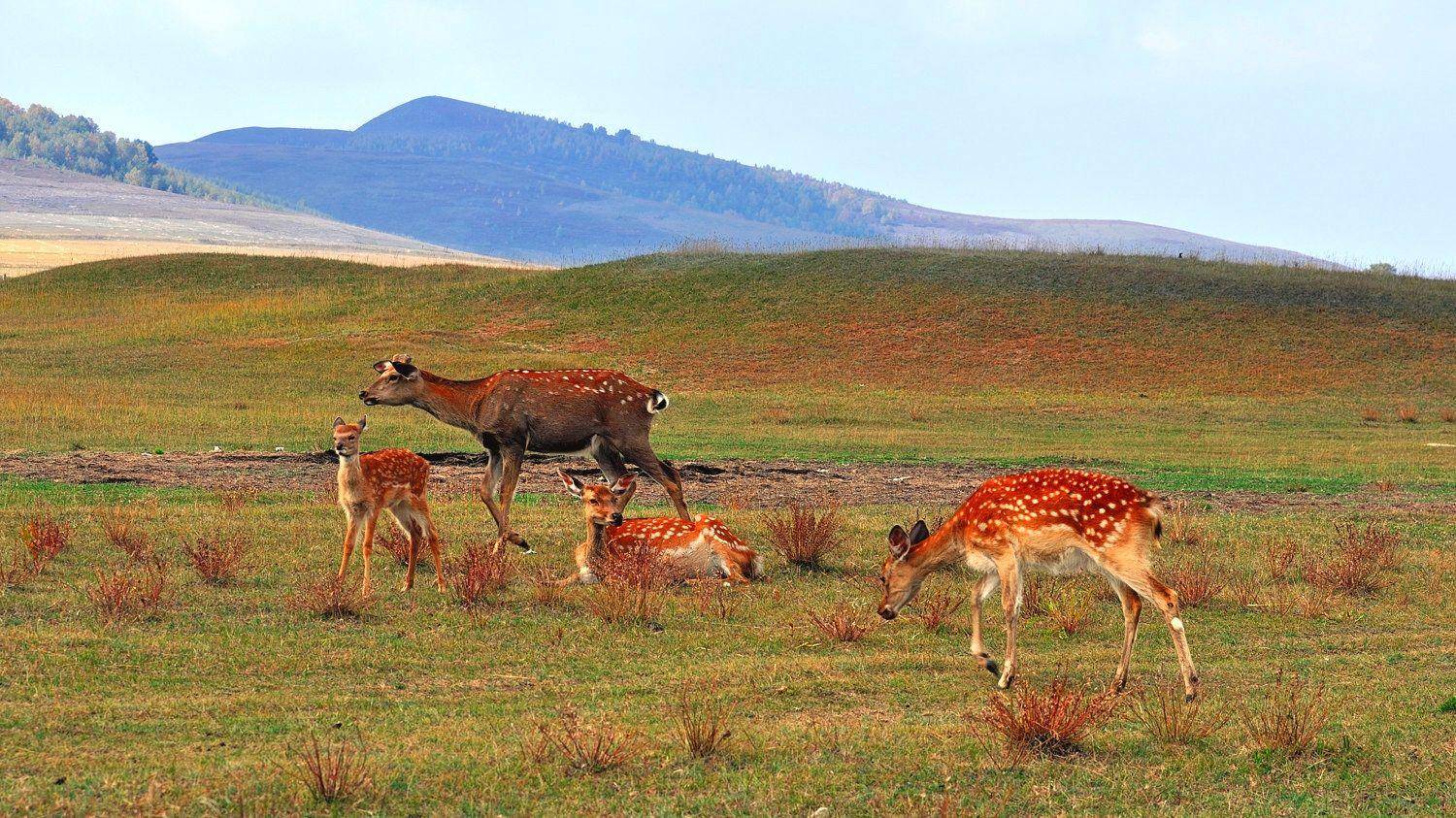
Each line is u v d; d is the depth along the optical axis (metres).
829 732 10.90
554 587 16.98
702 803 9.05
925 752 10.42
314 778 8.93
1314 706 11.97
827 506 25.14
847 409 51.41
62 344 66.69
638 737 10.47
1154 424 49.41
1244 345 65.00
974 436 44.34
